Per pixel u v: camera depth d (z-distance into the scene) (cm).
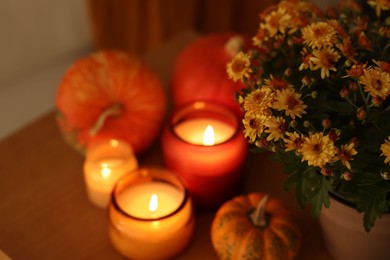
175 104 79
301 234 65
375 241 59
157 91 74
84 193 71
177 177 65
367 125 55
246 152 67
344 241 61
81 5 113
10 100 105
